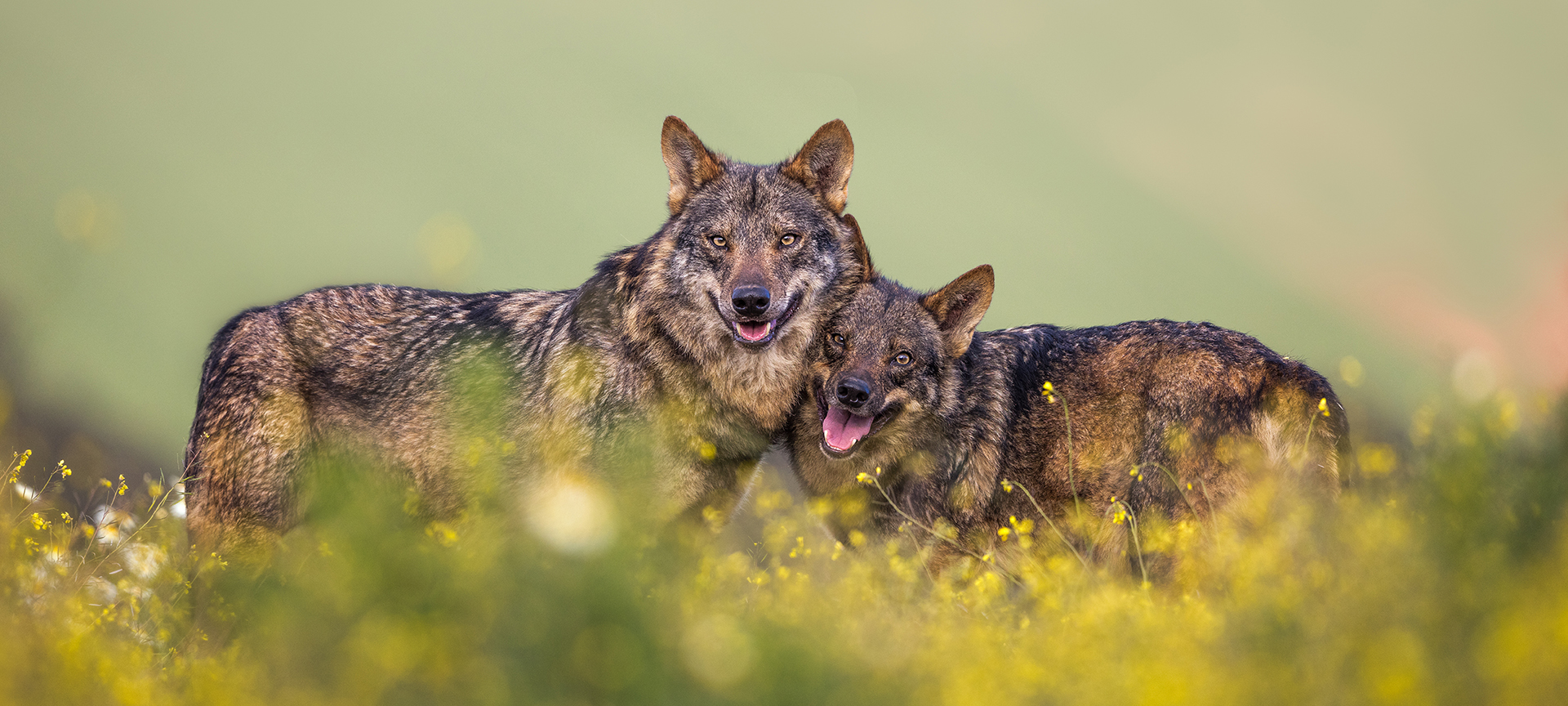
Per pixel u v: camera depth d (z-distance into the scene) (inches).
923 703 282.2
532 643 266.5
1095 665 306.2
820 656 279.6
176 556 490.6
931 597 430.3
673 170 555.5
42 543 449.7
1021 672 303.6
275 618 300.5
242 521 539.8
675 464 518.9
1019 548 561.9
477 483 518.0
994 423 569.9
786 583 388.2
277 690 288.7
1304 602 302.2
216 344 574.6
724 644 272.1
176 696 335.9
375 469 562.9
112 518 502.9
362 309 589.3
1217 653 300.8
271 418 546.3
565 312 556.1
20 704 287.9
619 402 518.9
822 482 570.6
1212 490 534.0
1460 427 348.2
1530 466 342.0
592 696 262.4
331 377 568.4
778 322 522.9
